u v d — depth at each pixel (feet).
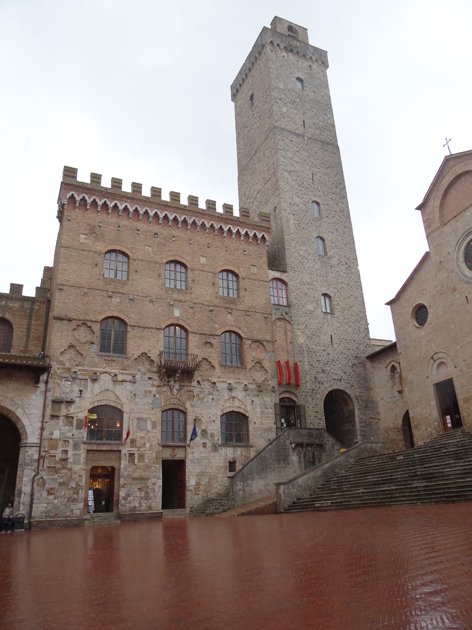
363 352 156.97
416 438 127.85
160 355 120.78
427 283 129.29
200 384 124.88
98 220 127.34
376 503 80.79
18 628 19.29
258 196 179.22
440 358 122.62
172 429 117.91
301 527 55.42
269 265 163.53
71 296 117.39
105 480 116.57
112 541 56.24
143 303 125.29
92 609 21.91
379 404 150.41
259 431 127.85
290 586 23.30
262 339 138.62
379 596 19.69
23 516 93.56
